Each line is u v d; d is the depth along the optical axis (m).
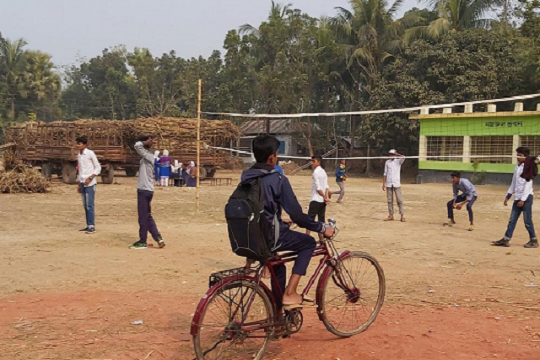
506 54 33.50
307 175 38.09
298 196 20.11
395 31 39.81
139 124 25.28
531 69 32.44
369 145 37.47
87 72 65.81
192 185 24.56
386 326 5.21
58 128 25.48
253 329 4.29
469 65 32.78
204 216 13.70
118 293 6.34
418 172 33.06
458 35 33.94
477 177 28.09
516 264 8.37
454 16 36.97
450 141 29.86
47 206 15.09
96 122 25.67
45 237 10.04
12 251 8.66
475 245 10.06
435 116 29.34
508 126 27.00
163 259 8.27
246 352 4.52
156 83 54.28
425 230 11.90
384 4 39.09
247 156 41.59
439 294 6.52
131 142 25.89
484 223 13.22
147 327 5.16
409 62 36.00
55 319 5.36
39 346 4.62
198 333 4.01
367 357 4.36
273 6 45.31
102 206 15.30
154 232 9.21
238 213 4.08
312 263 8.03
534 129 26.06
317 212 10.62
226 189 22.67
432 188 26.11
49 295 6.21
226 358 4.39
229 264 8.03
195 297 6.24
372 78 38.69
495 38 33.59
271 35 42.06
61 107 64.25
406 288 6.78
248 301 4.31
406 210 15.80
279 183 4.25
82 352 4.50
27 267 7.55
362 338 4.82
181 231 11.23
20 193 18.69
